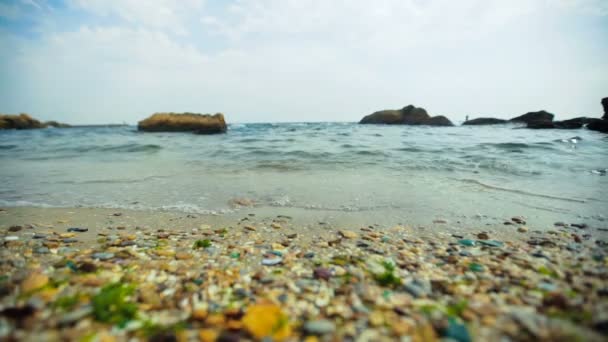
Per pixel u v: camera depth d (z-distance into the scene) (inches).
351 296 93.2
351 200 243.1
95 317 76.9
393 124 2395.4
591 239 153.6
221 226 185.0
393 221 194.5
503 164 390.3
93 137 1107.9
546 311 79.0
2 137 1208.8
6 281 97.9
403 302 88.5
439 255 134.3
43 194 262.4
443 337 69.8
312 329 73.6
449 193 261.7
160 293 95.4
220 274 112.9
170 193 265.9
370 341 69.6
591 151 501.7
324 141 764.0
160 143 766.5
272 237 164.9
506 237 161.8
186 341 69.7
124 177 335.3
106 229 177.0
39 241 151.8
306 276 111.0
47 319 74.8
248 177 334.6
